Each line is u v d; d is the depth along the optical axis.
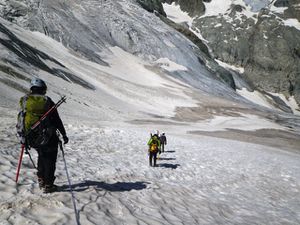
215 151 19.03
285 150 30.72
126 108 53.78
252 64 185.38
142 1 147.12
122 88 69.56
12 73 36.97
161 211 5.81
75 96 44.38
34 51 54.53
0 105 24.28
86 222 4.36
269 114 78.38
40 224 4.03
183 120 56.22
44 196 4.93
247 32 198.00
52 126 5.00
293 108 167.00
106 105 48.66
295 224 7.30
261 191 10.42
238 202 8.42
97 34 98.50
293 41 187.62
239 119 63.56
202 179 10.55
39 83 5.18
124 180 7.59
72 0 105.25
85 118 32.34
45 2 89.50
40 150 5.04
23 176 5.87
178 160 13.96
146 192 6.82
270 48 186.75
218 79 128.62
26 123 4.91
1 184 5.11
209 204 7.41
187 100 75.81
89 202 5.14
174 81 94.94
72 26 89.75
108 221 4.61
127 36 107.69
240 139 35.44
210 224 5.91
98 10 109.38
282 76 179.25
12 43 47.78
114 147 13.88
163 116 56.97
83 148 11.88
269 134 48.31
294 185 12.35
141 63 99.94
